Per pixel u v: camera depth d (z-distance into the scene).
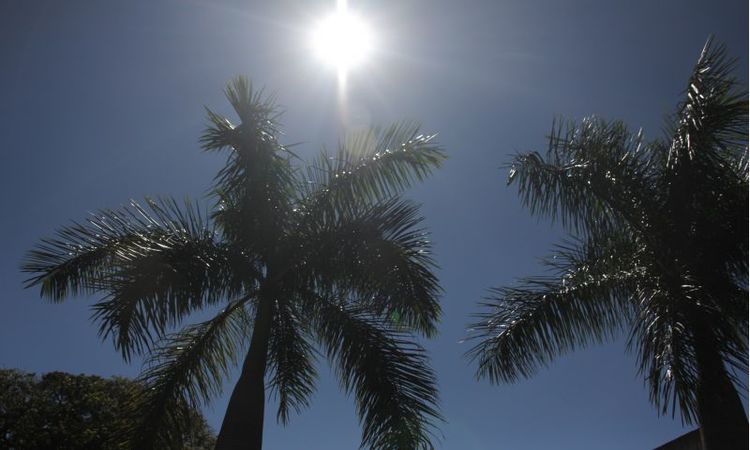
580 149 9.15
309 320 10.09
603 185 8.74
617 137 9.15
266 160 9.66
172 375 9.23
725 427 6.95
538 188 9.16
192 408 9.27
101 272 9.20
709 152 8.11
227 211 9.71
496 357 8.89
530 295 9.03
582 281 8.84
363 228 9.37
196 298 8.72
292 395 10.47
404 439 8.69
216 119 9.85
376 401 8.95
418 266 9.34
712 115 8.09
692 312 7.27
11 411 20.14
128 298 8.19
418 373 9.20
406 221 9.55
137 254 8.55
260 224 9.53
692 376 6.81
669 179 8.31
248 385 8.83
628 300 8.65
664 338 7.09
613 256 8.65
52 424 20.11
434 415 8.95
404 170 10.12
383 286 9.20
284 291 9.63
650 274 8.00
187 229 9.41
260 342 9.23
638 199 8.56
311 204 9.77
